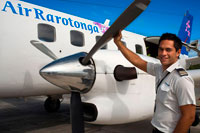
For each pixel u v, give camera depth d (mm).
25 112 6223
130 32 5859
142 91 2580
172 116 1297
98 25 4914
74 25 4262
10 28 3184
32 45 3404
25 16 3443
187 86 1188
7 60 3084
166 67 1392
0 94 3207
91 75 2189
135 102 2482
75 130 2139
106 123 2297
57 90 3992
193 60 6547
